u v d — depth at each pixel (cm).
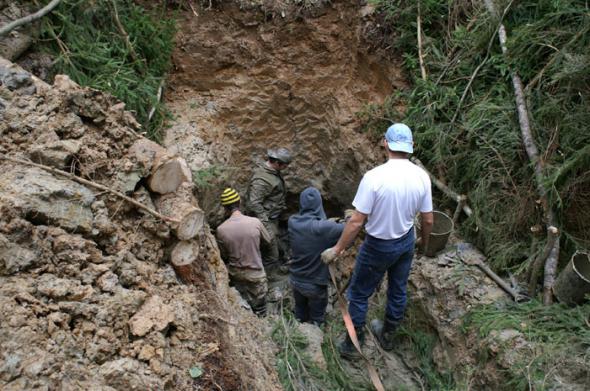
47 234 221
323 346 398
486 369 343
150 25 472
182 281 272
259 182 507
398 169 324
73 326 209
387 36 514
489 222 413
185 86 527
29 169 235
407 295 430
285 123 565
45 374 184
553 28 423
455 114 461
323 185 582
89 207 239
